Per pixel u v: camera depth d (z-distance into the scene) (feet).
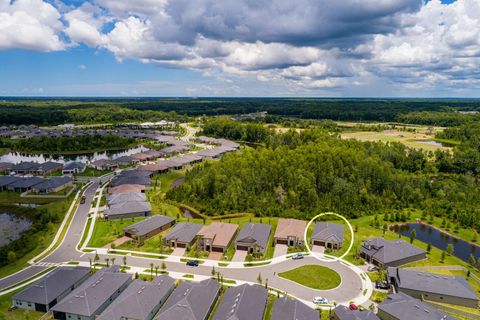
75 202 379.55
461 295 200.23
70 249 267.59
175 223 322.55
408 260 250.98
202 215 353.72
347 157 421.18
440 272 240.94
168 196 396.57
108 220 325.83
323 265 245.86
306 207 354.74
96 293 194.59
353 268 242.58
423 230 324.39
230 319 167.43
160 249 266.16
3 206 370.73
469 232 318.65
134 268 237.86
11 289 213.46
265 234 281.13
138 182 434.30
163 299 197.77
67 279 210.18
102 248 268.82
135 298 186.91
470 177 459.73
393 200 383.24
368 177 403.34
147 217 334.24
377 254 249.75
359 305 199.21
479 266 247.09
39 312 190.80
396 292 212.02
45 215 321.11
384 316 184.55
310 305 197.98
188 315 174.40
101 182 463.83
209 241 263.70
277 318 173.68
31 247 270.67
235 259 253.03
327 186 386.11
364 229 316.19
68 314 184.44
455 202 378.12
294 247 273.13
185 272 233.14
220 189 381.81
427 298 205.16
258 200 366.22
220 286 208.44
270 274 232.53
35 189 414.62
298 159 420.77
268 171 400.67
